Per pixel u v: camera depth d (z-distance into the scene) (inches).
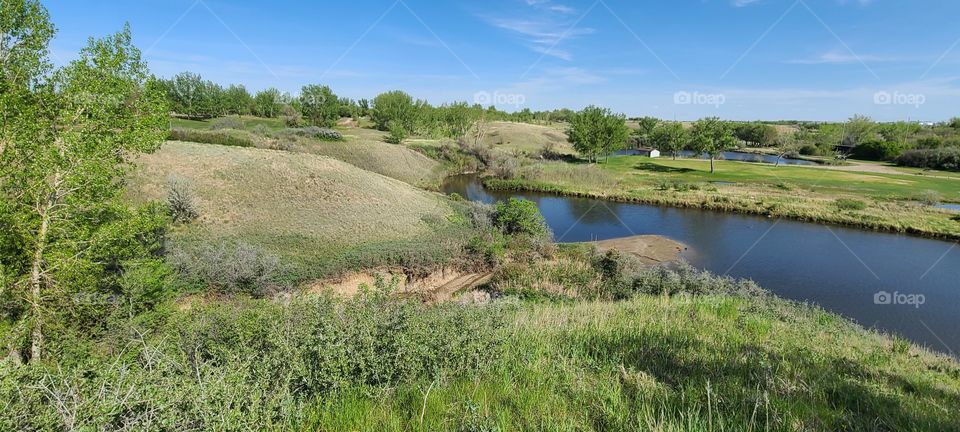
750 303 463.2
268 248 689.0
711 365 215.9
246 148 1150.3
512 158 2180.1
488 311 274.1
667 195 1525.6
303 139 1830.7
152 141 368.8
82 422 113.8
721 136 2074.3
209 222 749.3
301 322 200.8
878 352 300.2
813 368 226.7
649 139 3503.9
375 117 3127.5
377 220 882.1
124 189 381.4
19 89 317.7
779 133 3727.9
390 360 174.7
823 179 1829.5
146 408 120.7
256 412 130.5
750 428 140.1
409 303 236.5
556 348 232.1
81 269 337.1
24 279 313.6
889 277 784.3
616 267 694.5
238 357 161.2
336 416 144.5
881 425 158.9
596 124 2369.6
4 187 317.1
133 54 358.6
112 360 173.9
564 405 155.6
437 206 1106.1
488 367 187.9
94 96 334.3
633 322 318.3
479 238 834.2
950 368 296.0
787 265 856.9
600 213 1355.8
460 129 3088.1
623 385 181.5
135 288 375.9
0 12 314.3
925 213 1195.3
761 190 1593.3
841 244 989.8
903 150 2564.0
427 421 141.3
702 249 967.6
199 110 2837.1
